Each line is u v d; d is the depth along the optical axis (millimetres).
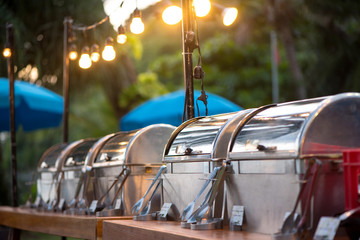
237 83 18656
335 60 14469
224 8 4727
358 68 13852
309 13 14164
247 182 2910
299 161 2564
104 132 17469
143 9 10914
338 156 2588
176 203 3588
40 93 7973
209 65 19094
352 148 2689
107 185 4457
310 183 2543
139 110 8961
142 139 4219
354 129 2705
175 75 20625
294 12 14547
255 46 19125
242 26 18219
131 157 4156
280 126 2773
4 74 11242
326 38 14469
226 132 3268
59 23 11594
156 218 3775
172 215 3621
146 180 4184
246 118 3102
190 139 3531
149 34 24391
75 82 13086
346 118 2691
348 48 14234
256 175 2850
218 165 3174
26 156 12773
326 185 2555
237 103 18719
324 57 14789
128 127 9156
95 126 17344
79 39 11398
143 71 23578
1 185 11438
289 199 2615
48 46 11797
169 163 3672
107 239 3738
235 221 2934
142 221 3682
